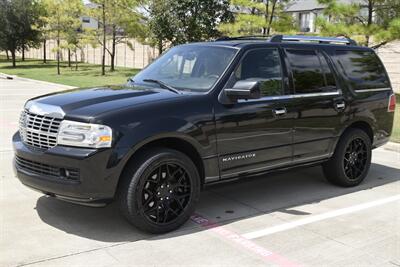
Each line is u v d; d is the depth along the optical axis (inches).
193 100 184.2
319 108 225.0
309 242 175.2
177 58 219.0
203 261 157.0
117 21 1210.6
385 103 261.1
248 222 193.6
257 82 186.7
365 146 251.1
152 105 175.2
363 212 209.6
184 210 181.9
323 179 262.7
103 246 166.1
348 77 243.6
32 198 213.5
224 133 190.4
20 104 569.0
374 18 719.7
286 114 210.8
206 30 1011.3
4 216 191.3
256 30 821.9
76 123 165.2
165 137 174.2
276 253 165.0
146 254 160.7
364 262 159.8
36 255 157.9
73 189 163.8
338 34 672.4
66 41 1416.1
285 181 257.3
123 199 169.3
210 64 203.8
